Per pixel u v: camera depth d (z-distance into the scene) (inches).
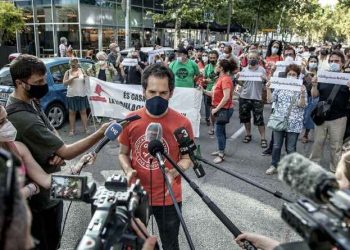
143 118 96.3
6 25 707.4
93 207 49.8
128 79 402.0
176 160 95.7
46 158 90.1
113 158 251.0
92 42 858.1
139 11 952.3
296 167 37.7
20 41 868.0
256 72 276.4
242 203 185.2
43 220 94.3
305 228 33.6
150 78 93.3
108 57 451.8
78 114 371.6
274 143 224.1
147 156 94.3
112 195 51.3
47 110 320.8
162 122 95.3
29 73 87.6
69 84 301.7
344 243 30.8
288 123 215.3
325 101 222.2
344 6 755.4
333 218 33.6
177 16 687.7
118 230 46.8
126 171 93.4
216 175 222.7
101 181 212.4
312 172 36.3
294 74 216.2
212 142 298.5
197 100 265.4
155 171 93.6
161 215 95.4
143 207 58.9
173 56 445.1
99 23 865.5
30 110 90.7
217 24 828.6
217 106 243.3
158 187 93.9
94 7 848.3
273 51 397.1
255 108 281.3
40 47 871.1
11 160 33.0
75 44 837.8
